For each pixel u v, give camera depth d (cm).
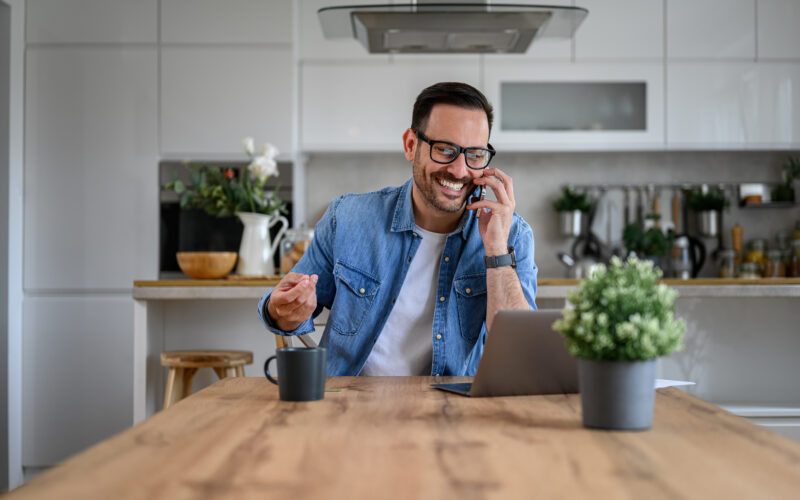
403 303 178
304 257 191
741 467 73
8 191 391
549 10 280
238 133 408
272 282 274
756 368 320
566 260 428
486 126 167
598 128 417
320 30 419
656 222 447
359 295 179
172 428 93
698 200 439
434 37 303
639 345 89
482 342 180
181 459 77
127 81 407
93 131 406
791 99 416
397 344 177
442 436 88
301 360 114
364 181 456
